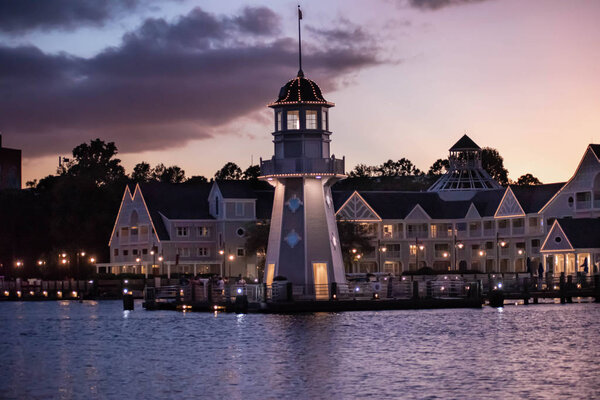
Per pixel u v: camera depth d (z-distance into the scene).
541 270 106.44
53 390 49.12
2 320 89.38
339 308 86.12
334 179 92.56
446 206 163.88
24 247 172.50
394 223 159.50
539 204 148.88
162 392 48.25
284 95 91.75
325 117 92.31
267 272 92.88
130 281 127.94
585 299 107.75
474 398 45.75
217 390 48.56
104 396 47.50
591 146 137.25
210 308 93.56
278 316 84.00
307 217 90.50
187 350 63.25
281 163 90.69
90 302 122.50
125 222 157.88
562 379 50.22
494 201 158.88
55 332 76.88
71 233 167.50
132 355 61.50
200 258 148.62
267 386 49.41
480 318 81.12
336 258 92.44
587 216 138.25
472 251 160.88
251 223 143.12
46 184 192.50
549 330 71.75
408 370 53.62
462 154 171.50
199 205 151.38
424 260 160.62
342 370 53.94
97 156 196.38
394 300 88.25
